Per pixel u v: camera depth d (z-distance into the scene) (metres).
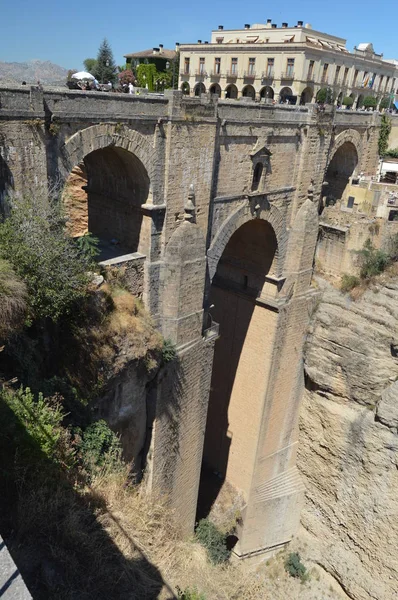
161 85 64.12
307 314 34.91
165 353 23.78
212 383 37.72
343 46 74.69
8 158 16.30
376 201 35.38
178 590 15.23
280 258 31.89
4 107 15.78
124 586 13.64
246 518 36.00
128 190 22.67
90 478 17.05
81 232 29.56
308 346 35.38
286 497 36.97
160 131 21.00
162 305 24.25
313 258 34.00
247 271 33.50
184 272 23.77
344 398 34.47
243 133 25.27
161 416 25.14
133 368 22.09
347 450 34.53
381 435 32.50
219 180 25.06
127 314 21.52
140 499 19.45
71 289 17.48
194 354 26.20
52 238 16.89
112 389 21.61
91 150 18.81
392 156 40.59
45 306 16.95
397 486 32.38
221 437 37.75
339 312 34.09
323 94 61.81
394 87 82.19
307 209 31.52
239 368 35.62
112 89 32.41
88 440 18.92
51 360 19.70
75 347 19.61
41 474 13.84
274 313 32.56
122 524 16.17
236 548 36.41
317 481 37.09
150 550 16.41
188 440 28.25
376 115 37.41
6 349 17.03
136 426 24.16
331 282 35.47
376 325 32.56
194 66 71.56
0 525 12.43
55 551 12.61
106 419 21.97
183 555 19.56
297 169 30.22
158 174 21.69
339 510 35.75
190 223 23.47
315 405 36.06
